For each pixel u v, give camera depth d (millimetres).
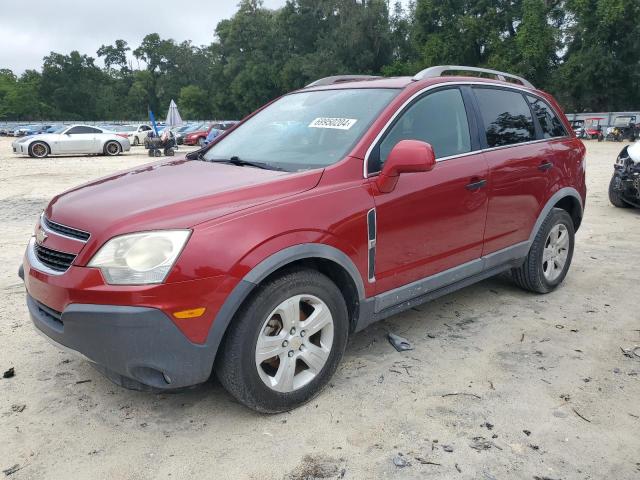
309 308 3008
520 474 2467
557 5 46594
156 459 2574
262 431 2781
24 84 102125
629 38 41438
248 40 72500
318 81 4438
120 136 24438
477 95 4078
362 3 56906
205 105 85812
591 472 2482
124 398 3086
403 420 2869
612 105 44688
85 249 2574
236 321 2660
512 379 3289
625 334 3932
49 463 2543
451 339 3842
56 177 14141
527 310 4383
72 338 2580
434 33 47438
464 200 3682
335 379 3281
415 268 3469
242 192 2838
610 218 8047
